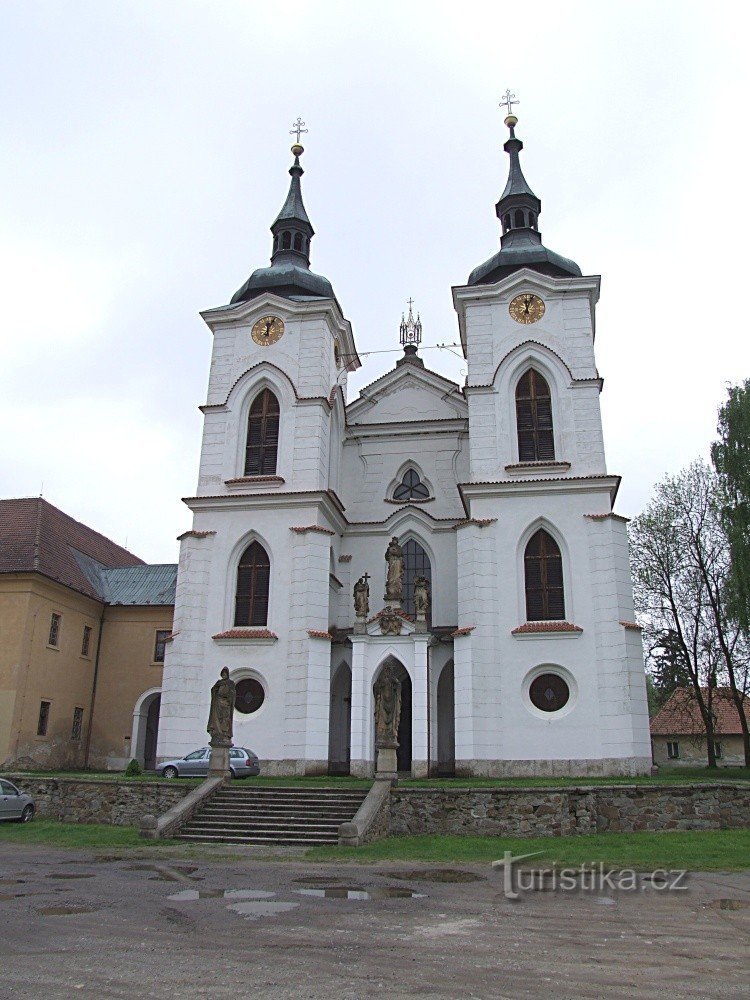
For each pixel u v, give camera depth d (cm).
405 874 1934
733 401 4191
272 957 1114
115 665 5331
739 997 942
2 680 4528
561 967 1074
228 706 3172
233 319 4588
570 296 4325
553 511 3934
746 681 5350
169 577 5634
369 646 3809
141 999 919
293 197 5269
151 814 3003
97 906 1488
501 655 3766
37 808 3212
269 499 4150
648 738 3569
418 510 4512
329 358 4566
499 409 4197
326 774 3744
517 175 5047
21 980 995
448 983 992
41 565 4828
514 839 2612
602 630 3712
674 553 5506
